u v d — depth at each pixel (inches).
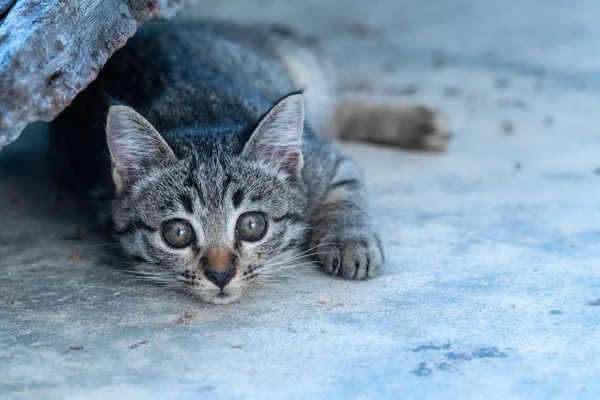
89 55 26.3
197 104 30.2
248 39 37.5
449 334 25.2
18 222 31.1
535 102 42.4
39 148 37.4
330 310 26.3
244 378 23.9
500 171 34.9
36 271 28.2
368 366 24.2
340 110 37.5
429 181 34.0
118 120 27.5
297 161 28.3
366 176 34.5
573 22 60.6
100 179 30.0
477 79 46.8
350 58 50.3
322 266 28.5
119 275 28.1
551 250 29.0
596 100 42.9
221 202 27.0
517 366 24.1
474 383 23.7
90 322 26.0
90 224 31.0
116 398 23.4
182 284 27.0
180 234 27.0
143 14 28.0
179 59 32.3
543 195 32.7
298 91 27.7
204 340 25.2
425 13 63.3
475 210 31.7
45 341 25.2
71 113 31.6
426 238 29.8
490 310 26.1
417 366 24.2
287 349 24.8
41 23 25.2
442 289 27.1
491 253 28.9
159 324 25.9
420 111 36.6
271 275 27.8
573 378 23.8
